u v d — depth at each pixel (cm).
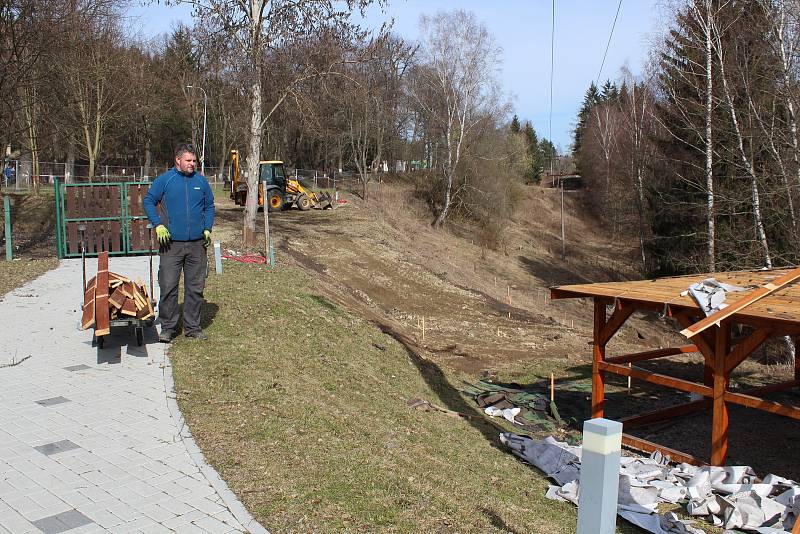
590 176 6488
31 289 1279
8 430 613
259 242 2305
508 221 5259
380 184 5488
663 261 3297
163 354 862
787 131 2189
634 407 1291
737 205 2459
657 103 3150
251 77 2192
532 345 1838
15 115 2536
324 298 1559
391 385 1075
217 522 458
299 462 570
